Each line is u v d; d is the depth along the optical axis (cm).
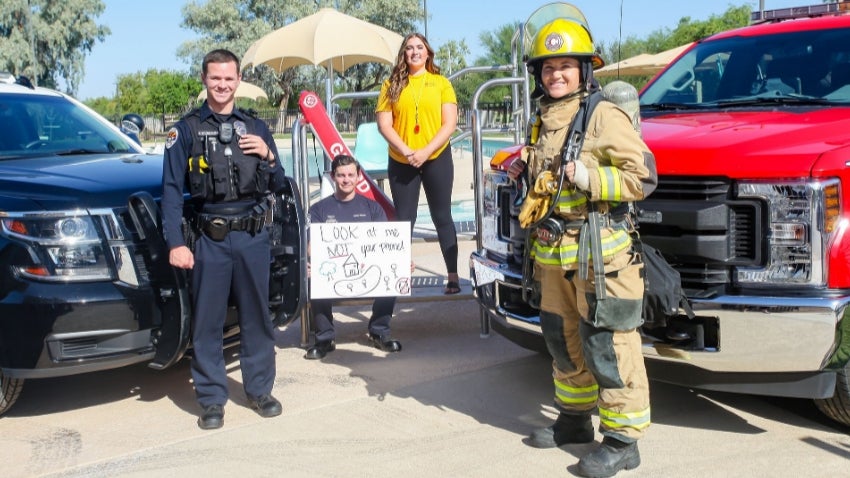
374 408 503
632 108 408
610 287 381
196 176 465
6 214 472
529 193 395
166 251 478
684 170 421
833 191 396
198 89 5612
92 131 652
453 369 573
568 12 404
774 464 409
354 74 5159
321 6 5169
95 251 471
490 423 475
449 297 632
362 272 574
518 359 591
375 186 662
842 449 425
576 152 377
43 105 646
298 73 5169
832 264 398
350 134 3078
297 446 449
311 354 606
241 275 482
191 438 464
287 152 2670
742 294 411
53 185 487
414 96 617
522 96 838
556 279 411
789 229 400
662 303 385
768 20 635
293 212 528
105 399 538
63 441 465
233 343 537
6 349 470
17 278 466
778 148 412
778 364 402
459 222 907
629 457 402
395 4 5038
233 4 5241
